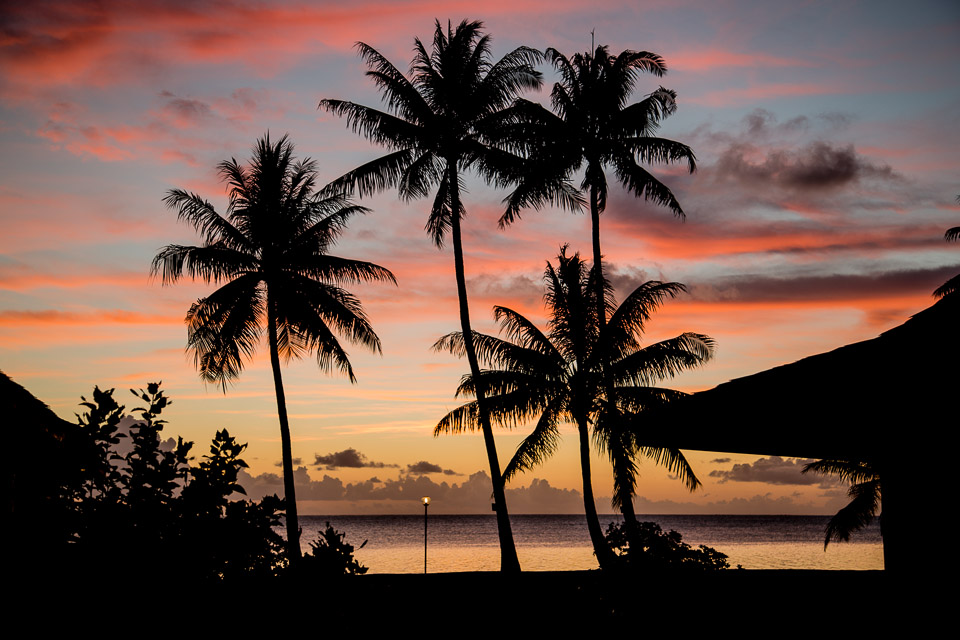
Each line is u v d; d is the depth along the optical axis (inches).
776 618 292.2
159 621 174.7
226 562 187.0
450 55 1083.3
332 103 1064.8
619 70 1059.9
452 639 459.2
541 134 1064.2
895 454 196.4
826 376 171.9
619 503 1026.7
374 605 360.8
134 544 176.1
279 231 1107.9
